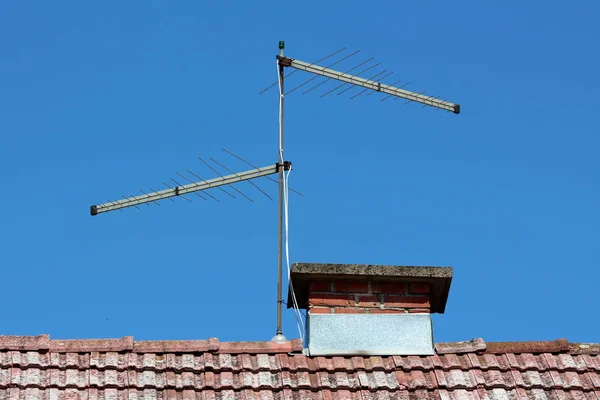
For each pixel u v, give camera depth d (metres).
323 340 16.81
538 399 16.06
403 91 19.48
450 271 17.34
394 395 15.98
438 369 16.48
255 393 15.77
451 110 19.48
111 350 16.19
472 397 16.02
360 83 19.45
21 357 15.83
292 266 17.19
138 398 15.42
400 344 16.88
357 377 16.23
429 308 17.28
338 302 17.17
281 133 19.12
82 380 15.62
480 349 16.86
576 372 16.61
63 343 16.16
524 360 16.75
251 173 19.19
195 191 19.39
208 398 15.55
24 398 15.16
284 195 18.59
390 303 17.23
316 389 15.98
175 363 16.11
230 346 16.52
